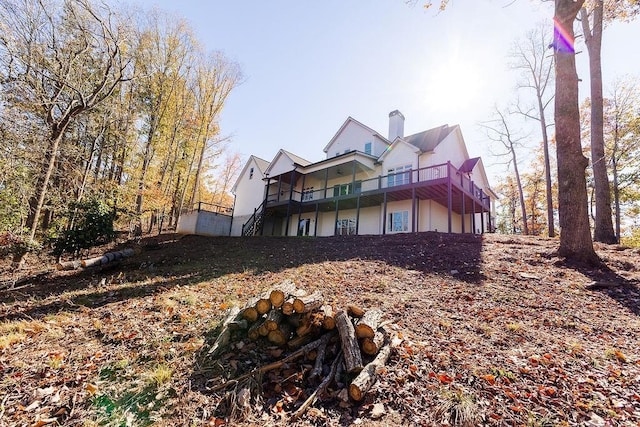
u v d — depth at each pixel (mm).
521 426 2268
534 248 8586
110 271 9523
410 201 15914
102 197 14078
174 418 2439
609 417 2361
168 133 20047
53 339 3721
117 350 3428
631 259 7043
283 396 2701
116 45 11219
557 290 5562
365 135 19344
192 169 25000
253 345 3416
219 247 13727
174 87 19406
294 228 22062
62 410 2484
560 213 7625
